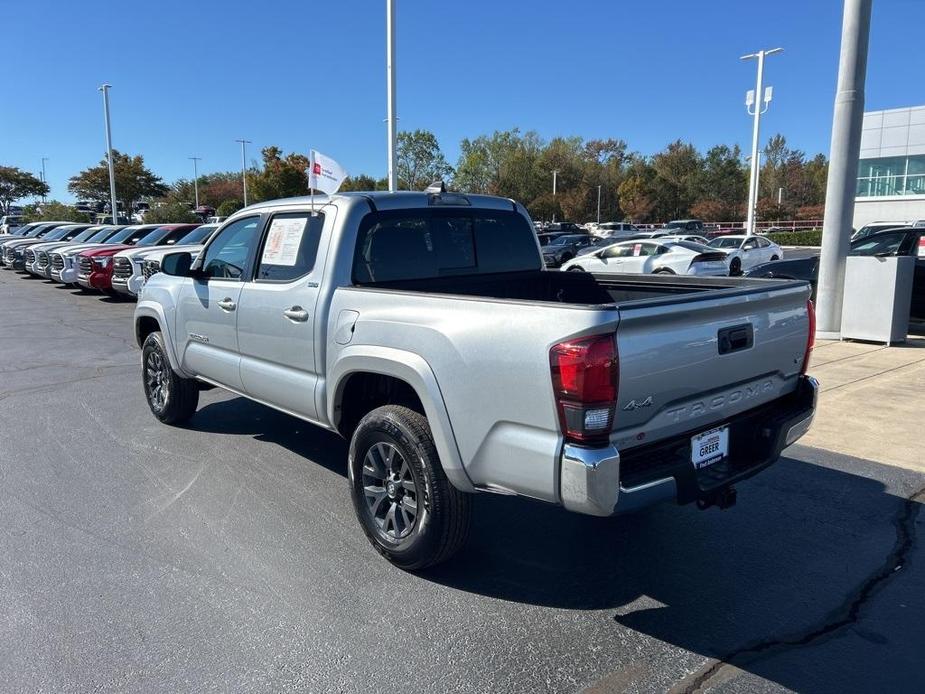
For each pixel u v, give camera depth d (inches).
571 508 112.3
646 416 116.7
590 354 107.0
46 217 2016.5
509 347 117.3
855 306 386.3
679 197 3449.8
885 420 244.4
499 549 155.9
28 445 223.9
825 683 110.3
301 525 165.6
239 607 130.9
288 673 112.3
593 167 3447.3
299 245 171.5
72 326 493.7
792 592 137.8
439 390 129.6
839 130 381.7
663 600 135.0
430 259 179.2
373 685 109.7
